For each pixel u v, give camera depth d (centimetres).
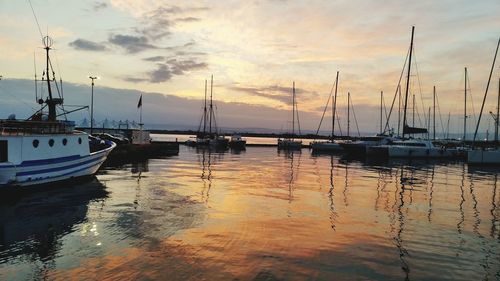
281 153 8438
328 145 9312
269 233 1744
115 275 1226
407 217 2172
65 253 1427
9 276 1216
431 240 1719
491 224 2055
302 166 5312
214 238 1639
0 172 2405
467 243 1689
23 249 1468
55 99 3384
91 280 1186
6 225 1806
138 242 1563
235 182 3419
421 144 7506
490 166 5912
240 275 1248
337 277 1262
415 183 3716
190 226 1820
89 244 1533
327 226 1906
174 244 1545
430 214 2277
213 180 3509
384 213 2262
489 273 1337
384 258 1458
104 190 2780
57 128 2934
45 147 2733
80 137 3064
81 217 1962
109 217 1969
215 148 9681
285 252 1486
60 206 2220
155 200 2441
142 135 7031
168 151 7094
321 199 2664
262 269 1305
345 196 2817
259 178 3775
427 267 1376
